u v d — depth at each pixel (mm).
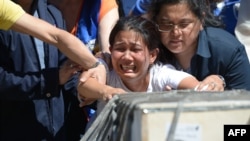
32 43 7633
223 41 7801
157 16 7574
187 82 7078
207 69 7879
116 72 7418
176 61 7992
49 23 7723
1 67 7566
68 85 7984
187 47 7633
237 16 10242
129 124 4043
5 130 7820
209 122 3852
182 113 3836
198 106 3855
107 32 8820
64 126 7953
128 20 7305
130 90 7418
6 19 7070
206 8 8102
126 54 7164
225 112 3875
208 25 8133
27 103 7770
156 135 3803
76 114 8250
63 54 7703
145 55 7227
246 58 8039
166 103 3900
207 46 7809
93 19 8969
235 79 7926
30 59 7605
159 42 7652
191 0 7441
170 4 7422
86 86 6887
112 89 6656
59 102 7836
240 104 3898
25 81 7430
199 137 3840
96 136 4941
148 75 7410
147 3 8844
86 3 9039
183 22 7477
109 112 4754
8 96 7566
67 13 9039
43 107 7770
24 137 7762
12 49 7586
